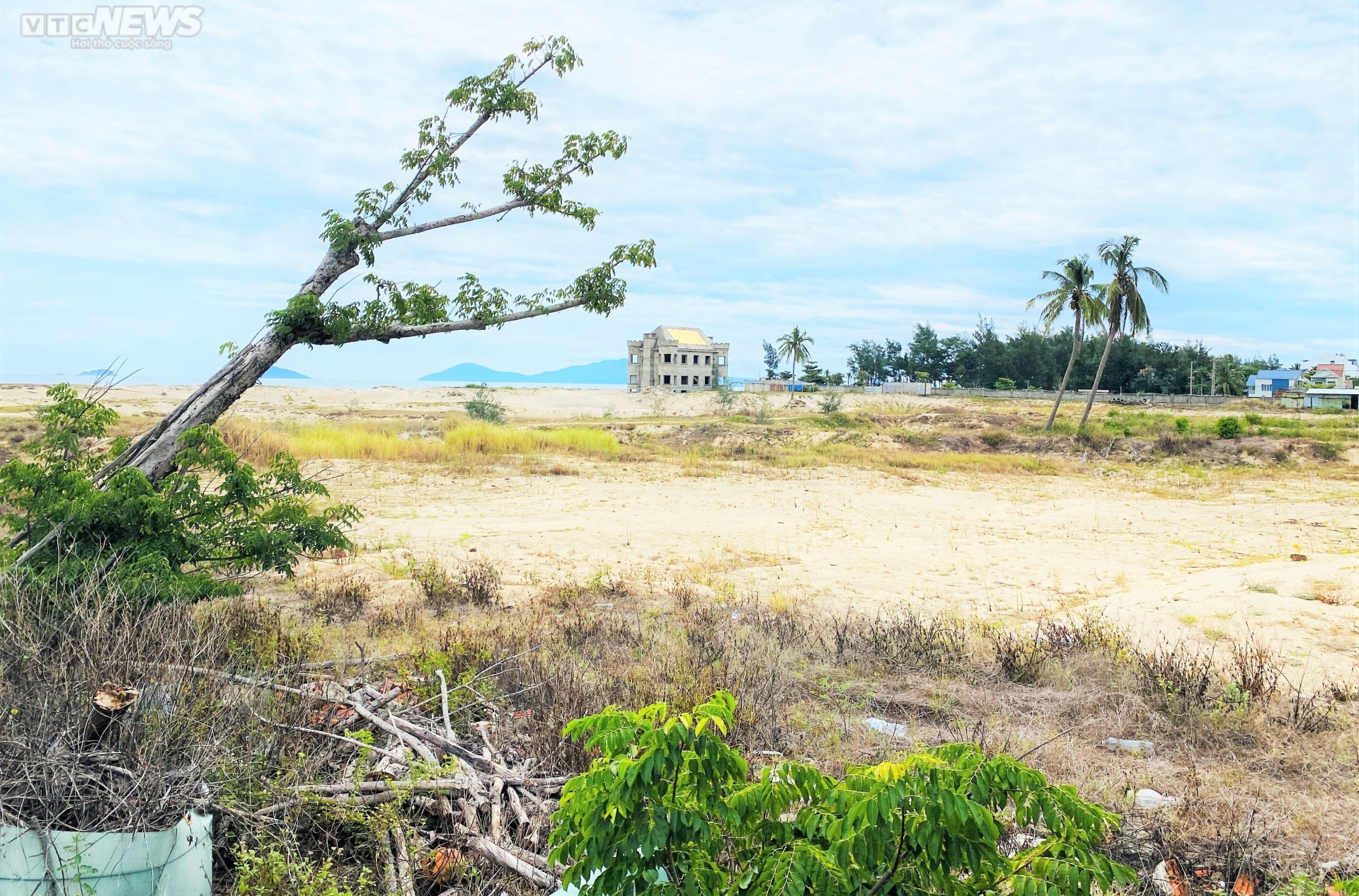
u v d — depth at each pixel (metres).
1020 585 10.98
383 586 9.81
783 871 2.22
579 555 12.47
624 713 2.51
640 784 2.31
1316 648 7.65
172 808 3.26
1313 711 5.78
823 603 9.77
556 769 4.57
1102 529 15.94
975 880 2.34
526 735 5.04
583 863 2.48
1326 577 10.07
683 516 16.52
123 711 3.53
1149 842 4.13
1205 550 13.77
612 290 7.97
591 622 8.07
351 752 4.44
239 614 6.73
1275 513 18.25
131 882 2.98
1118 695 6.22
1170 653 7.36
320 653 6.42
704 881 2.38
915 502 19.59
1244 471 28.31
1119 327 39.41
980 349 96.00
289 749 4.06
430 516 15.73
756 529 15.22
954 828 2.14
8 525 6.43
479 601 8.99
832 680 6.61
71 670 3.87
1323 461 29.75
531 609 8.70
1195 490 23.41
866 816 2.13
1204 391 86.25
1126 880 2.20
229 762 3.60
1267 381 94.50
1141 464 30.47
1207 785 4.74
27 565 5.71
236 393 6.96
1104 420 43.47
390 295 7.60
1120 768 5.05
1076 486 23.86
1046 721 5.79
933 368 105.56
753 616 8.48
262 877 3.24
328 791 3.85
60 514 6.03
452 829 3.87
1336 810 4.53
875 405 57.41
